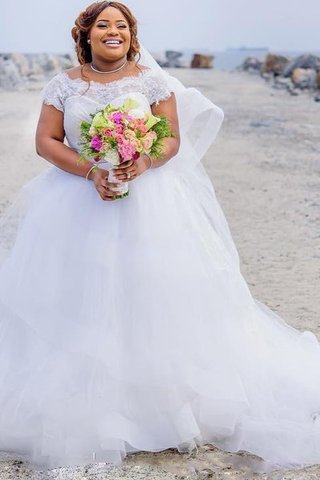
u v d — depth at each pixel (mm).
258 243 7992
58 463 3422
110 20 3566
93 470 3387
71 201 3676
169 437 3533
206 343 3625
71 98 3621
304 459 3510
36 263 3646
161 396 3541
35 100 23031
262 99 25969
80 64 3730
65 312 3559
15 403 3547
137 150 3350
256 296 6188
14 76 30094
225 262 3863
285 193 10625
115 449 3408
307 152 14477
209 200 4016
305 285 6484
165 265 3578
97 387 3484
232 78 39156
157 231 3615
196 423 3582
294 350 4180
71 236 3625
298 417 3768
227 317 3770
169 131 3525
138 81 3646
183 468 3428
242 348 3828
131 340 3537
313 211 9461
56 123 3688
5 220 4008
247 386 3754
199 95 3910
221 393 3562
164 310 3557
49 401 3471
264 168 12727
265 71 40531
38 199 3818
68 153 3627
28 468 3422
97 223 3617
